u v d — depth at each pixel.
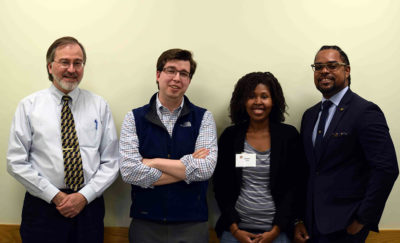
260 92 1.81
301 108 2.14
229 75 2.12
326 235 1.62
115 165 1.83
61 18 2.10
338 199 1.60
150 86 2.12
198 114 1.82
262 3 2.09
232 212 1.81
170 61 1.72
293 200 1.79
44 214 1.70
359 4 2.08
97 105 1.85
